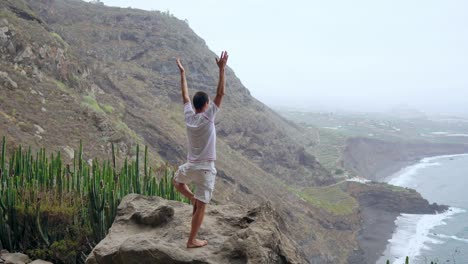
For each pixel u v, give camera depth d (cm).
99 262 752
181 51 11831
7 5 5375
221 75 654
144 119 7294
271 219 836
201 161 672
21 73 4262
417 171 16425
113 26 11581
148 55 10975
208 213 873
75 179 1309
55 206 1120
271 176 9419
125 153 4206
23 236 1093
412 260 6888
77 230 1088
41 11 10562
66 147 3431
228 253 713
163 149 6844
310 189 10538
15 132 3070
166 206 833
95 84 6888
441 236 8144
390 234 8362
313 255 6681
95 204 1068
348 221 8619
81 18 11506
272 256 734
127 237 796
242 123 10888
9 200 1092
